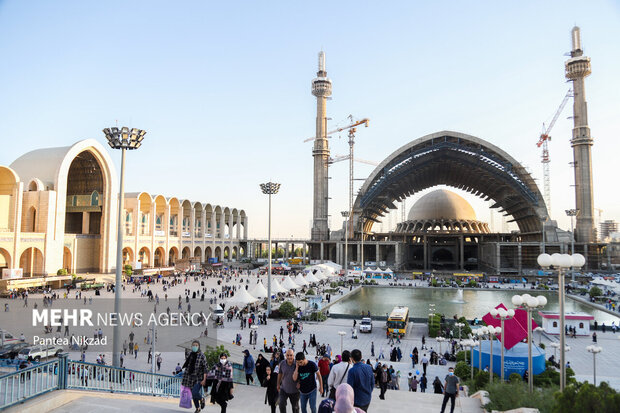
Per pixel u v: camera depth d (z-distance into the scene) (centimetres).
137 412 834
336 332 3403
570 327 3406
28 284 4816
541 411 1007
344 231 9931
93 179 6850
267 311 4081
